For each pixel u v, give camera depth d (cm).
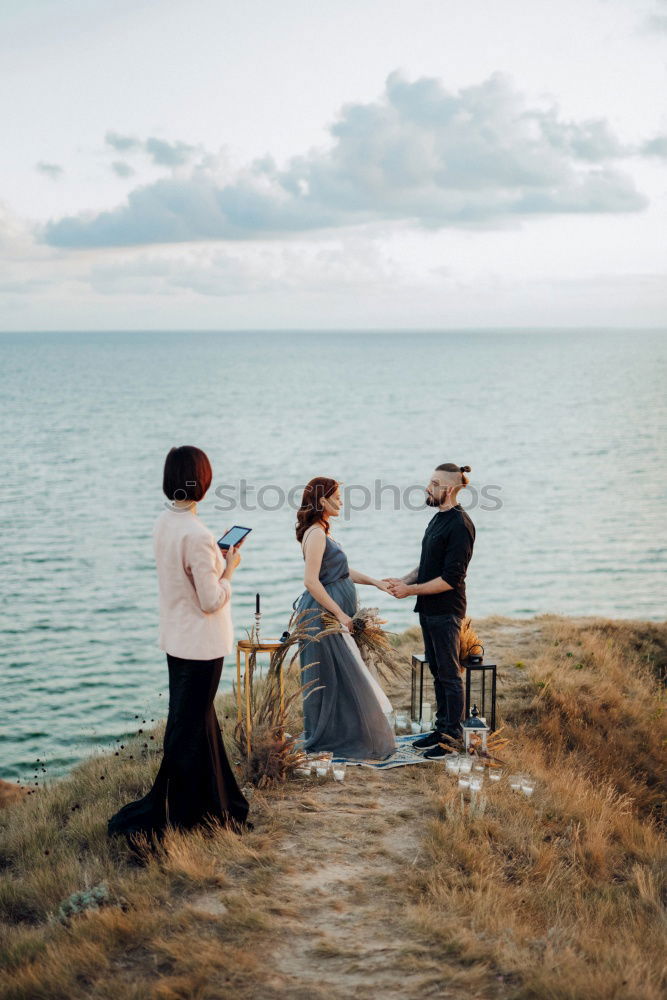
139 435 9481
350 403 13738
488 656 935
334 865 432
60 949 360
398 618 3150
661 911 431
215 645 441
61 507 5550
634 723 809
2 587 3581
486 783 555
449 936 362
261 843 450
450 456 7975
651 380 18800
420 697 706
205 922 375
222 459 7644
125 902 399
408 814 500
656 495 6025
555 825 523
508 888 426
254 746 545
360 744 597
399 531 4969
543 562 4162
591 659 943
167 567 437
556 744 716
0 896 429
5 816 595
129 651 2700
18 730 1989
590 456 8019
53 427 10188
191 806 459
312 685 593
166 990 319
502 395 15075
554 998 320
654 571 3981
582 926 400
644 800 674
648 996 325
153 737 759
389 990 324
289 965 342
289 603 3300
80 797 583
